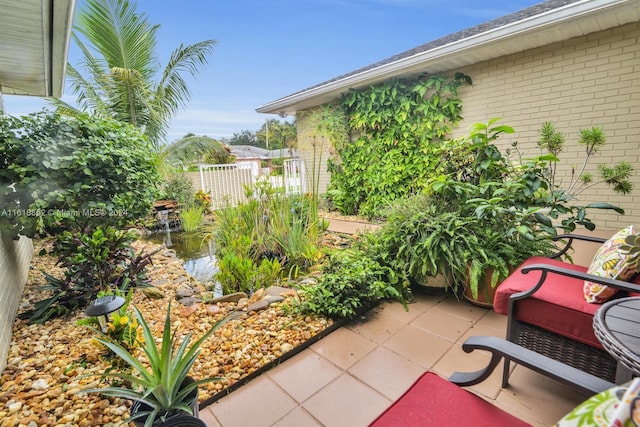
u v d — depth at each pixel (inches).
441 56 169.8
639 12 127.4
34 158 91.7
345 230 199.8
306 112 290.0
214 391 62.8
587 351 55.9
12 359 73.4
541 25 135.6
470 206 104.7
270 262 127.6
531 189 94.6
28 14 82.0
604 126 149.8
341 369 70.1
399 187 218.5
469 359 72.6
